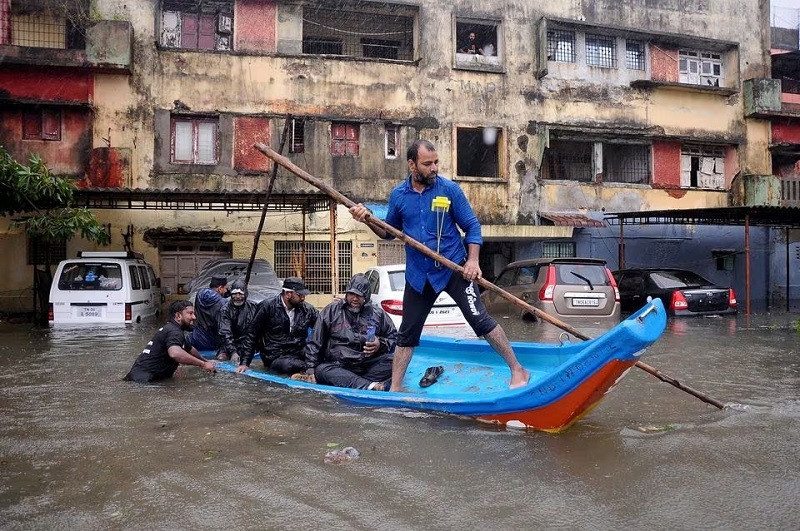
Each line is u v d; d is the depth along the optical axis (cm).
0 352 823
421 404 464
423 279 491
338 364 587
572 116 2017
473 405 439
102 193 1348
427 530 271
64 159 1681
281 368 668
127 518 285
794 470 344
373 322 609
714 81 2192
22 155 1662
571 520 281
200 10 1811
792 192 2112
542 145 1988
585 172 2128
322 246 1828
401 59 2044
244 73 1791
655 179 2094
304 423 442
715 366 691
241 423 445
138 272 1278
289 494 312
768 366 691
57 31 1766
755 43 2220
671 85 2058
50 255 1675
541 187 1984
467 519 282
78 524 279
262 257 1783
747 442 396
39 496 312
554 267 1162
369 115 1866
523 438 404
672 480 329
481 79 1952
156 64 1738
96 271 1183
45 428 434
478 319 483
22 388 576
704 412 475
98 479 335
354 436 409
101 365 712
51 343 920
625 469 346
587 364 391
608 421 448
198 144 1777
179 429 430
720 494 311
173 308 637
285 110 1811
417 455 370
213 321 802
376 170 1864
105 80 1708
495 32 2016
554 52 2020
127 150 1706
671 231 2075
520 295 1198
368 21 1953
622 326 381
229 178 1770
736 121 2177
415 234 492
